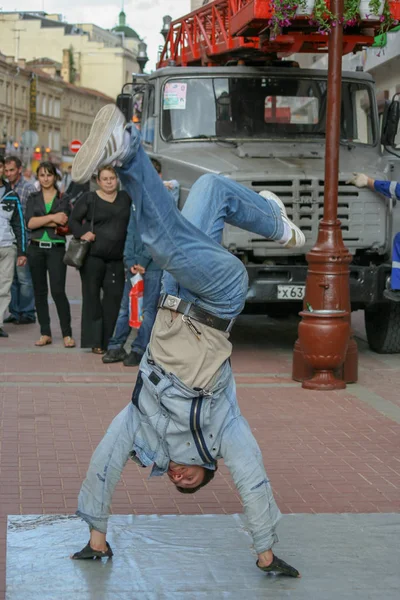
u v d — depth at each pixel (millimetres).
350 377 8969
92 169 3600
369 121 10969
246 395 8430
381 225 9969
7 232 11156
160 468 4379
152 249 3910
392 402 8258
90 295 10188
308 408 7973
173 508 5480
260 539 4422
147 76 11438
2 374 9102
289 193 9727
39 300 10773
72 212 10070
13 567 4551
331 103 8703
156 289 9500
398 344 10711
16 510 5359
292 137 10703
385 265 9906
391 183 9688
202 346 4145
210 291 4055
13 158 12211
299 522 5262
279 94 10781
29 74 99500
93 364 9734
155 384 4180
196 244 3934
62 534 4977
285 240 4398
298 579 4488
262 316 13953
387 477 6148
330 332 8570
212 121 10703
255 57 11195
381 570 4609
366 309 10852
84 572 4508
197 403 4172
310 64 23094
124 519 5230
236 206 4238
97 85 133375
